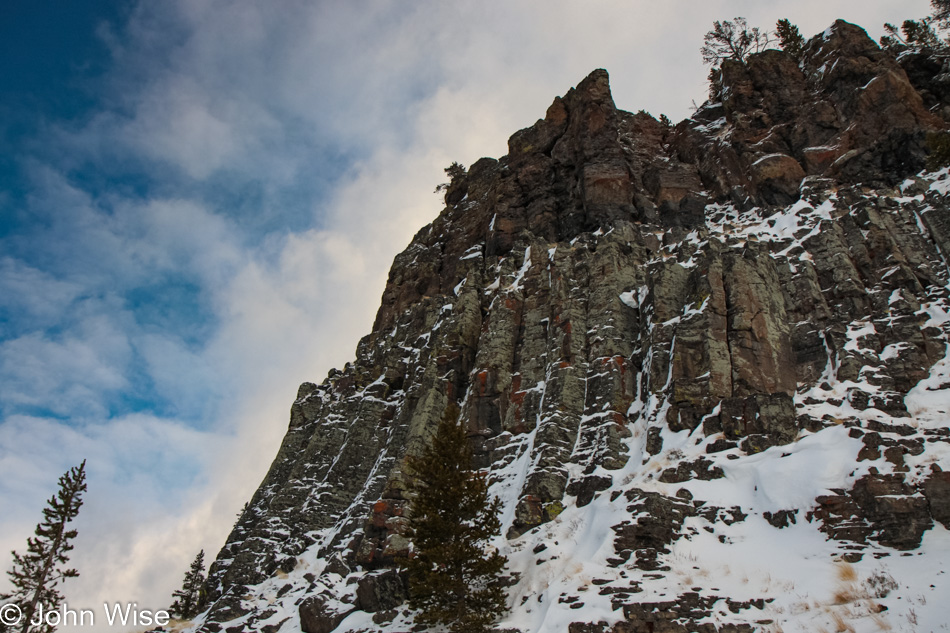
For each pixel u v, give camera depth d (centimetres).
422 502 2883
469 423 4269
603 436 3544
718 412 3209
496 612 2634
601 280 4569
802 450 2883
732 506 2803
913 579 2111
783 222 4441
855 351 3325
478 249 6712
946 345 3256
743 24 7544
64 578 4450
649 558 2589
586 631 2222
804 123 5647
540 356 4428
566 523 3131
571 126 6912
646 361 3869
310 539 4478
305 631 3381
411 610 3056
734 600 2248
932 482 2512
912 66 5766
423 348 5547
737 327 3469
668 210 5778
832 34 6284
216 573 4769
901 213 4094
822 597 2169
